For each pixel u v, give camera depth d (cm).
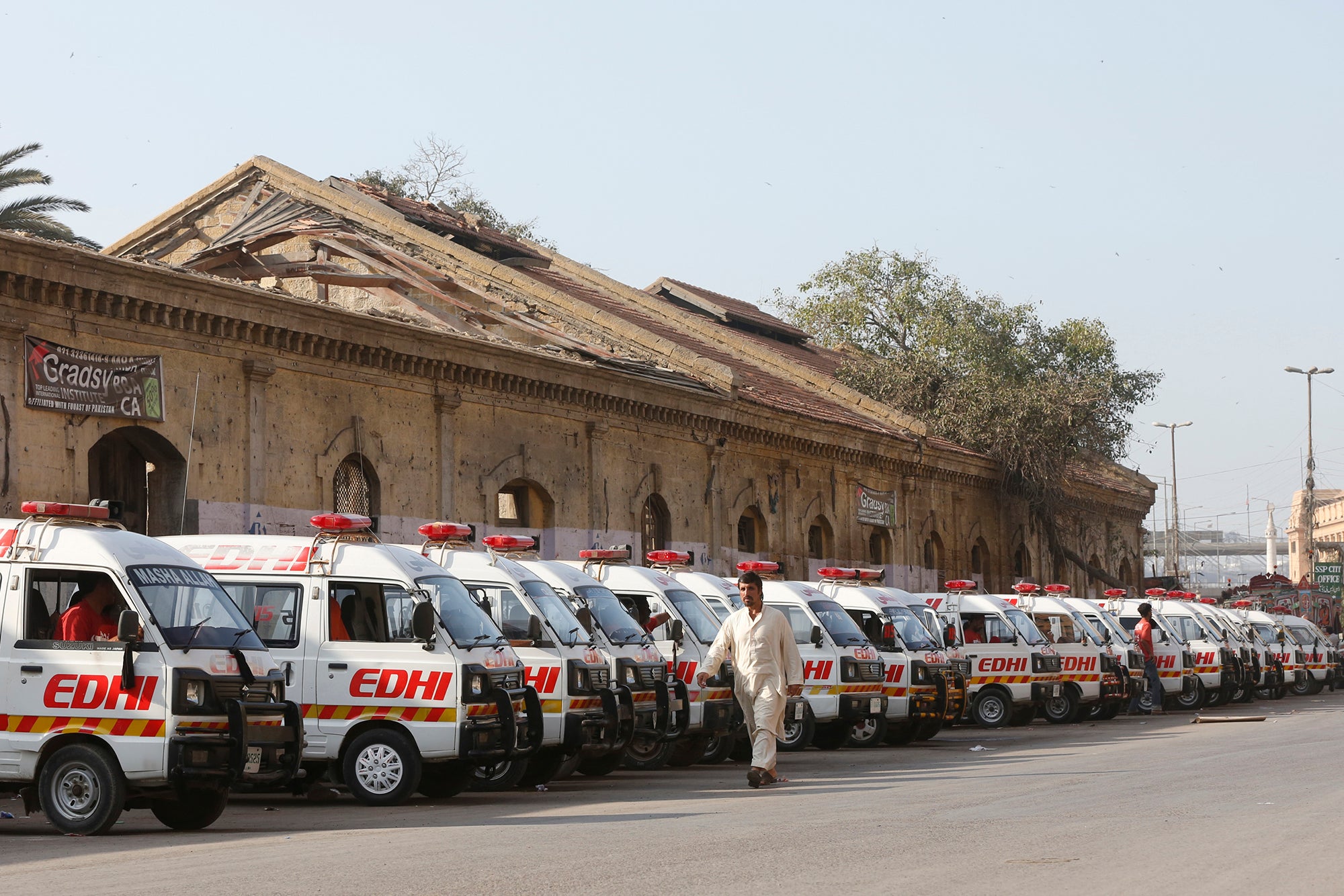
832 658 2352
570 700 1720
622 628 1930
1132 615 3781
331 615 1555
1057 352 5738
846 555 4291
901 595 2727
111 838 1248
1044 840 1078
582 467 3206
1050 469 5169
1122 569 6731
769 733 1628
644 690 1897
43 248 2064
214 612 1355
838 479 4269
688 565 2366
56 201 3438
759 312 5769
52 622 1310
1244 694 4062
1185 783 1530
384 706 1526
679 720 1973
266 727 1344
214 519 2348
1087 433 5244
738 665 1652
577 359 3169
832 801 1424
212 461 2355
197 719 1276
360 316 2594
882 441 4453
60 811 1271
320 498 2550
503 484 2970
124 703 1272
